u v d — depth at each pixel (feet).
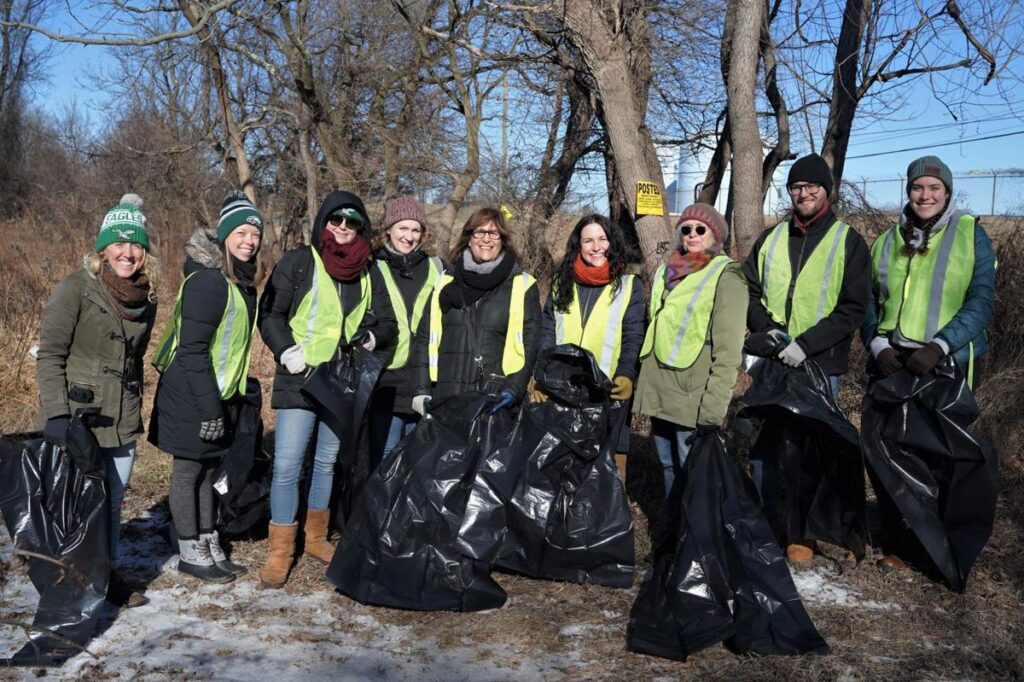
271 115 54.24
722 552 12.76
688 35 33.88
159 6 32.22
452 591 13.33
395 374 15.61
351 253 14.05
